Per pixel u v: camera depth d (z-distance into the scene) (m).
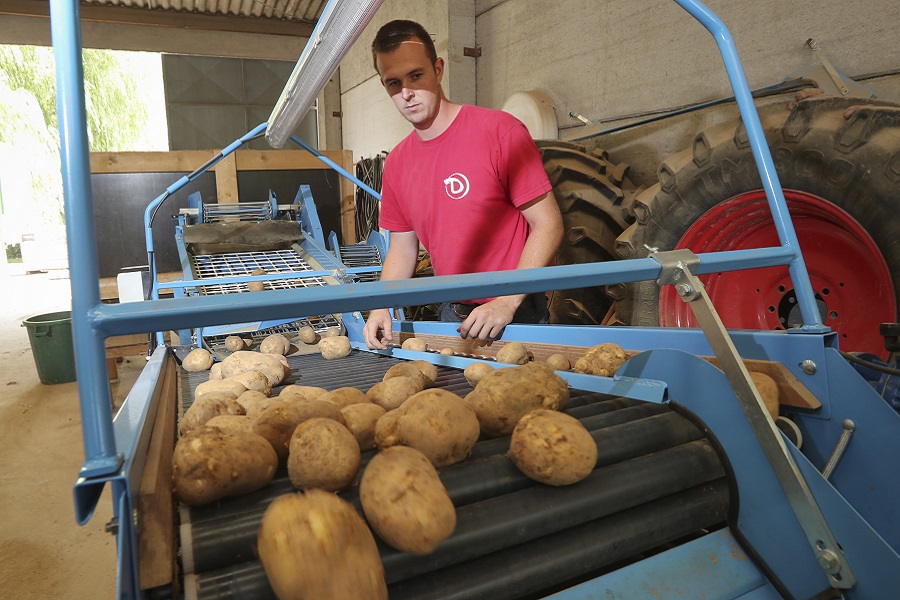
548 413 0.85
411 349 2.25
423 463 0.72
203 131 9.06
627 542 0.80
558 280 0.84
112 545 2.19
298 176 5.59
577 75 4.05
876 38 2.37
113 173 4.93
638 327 1.35
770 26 2.77
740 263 0.98
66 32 0.62
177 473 0.74
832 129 1.83
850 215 1.83
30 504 2.51
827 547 0.78
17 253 14.11
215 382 1.54
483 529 0.72
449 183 1.94
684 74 3.25
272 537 0.59
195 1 7.92
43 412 3.69
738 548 0.88
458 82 5.19
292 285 3.82
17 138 14.62
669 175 2.37
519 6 4.58
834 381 0.93
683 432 0.95
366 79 7.89
